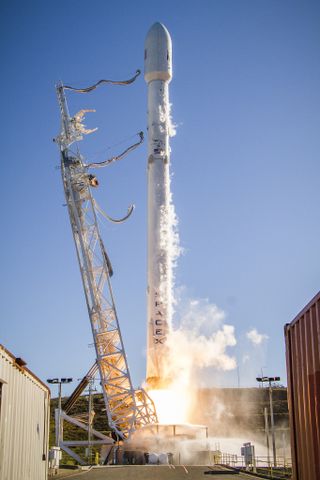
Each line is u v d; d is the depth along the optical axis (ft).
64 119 221.05
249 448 146.92
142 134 222.89
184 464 198.70
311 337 57.77
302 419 62.44
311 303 56.90
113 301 212.84
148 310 232.73
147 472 148.97
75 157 218.38
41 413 88.07
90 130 222.69
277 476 129.80
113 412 213.66
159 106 248.73
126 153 221.05
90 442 207.00
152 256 234.38
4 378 59.52
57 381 213.66
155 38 255.29
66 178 216.74
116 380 212.84
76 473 146.92
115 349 212.02
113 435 220.43
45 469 92.53
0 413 57.52
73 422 216.33
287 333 68.59
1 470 58.44
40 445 87.10
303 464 62.39
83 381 218.59
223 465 181.88
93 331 211.00
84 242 213.05
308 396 59.26
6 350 59.31
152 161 241.76
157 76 251.60
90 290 212.02
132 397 211.61
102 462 209.15
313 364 57.21
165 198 238.48
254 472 140.97
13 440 64.54
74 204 214.28
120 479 126.41
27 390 73.10
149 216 238.27
